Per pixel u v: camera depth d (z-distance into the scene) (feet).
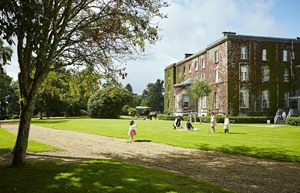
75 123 112.27
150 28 35.32
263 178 28.25
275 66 133.39
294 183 26.43
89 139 61.26
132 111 217.15
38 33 20.89
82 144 53.26
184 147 48.98
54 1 33.42
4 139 61.77
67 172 26.99
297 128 83.15
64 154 41.57
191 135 64.59
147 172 27.89
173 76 200.95
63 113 218.79
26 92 30.19
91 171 27.50
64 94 48.47
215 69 140.87
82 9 36.58
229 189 24.18
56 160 35.29
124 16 33.83
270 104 131.64
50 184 23.06
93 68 36.78
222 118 116.67
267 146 48.70
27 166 29.71
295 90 133.69
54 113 216.95
